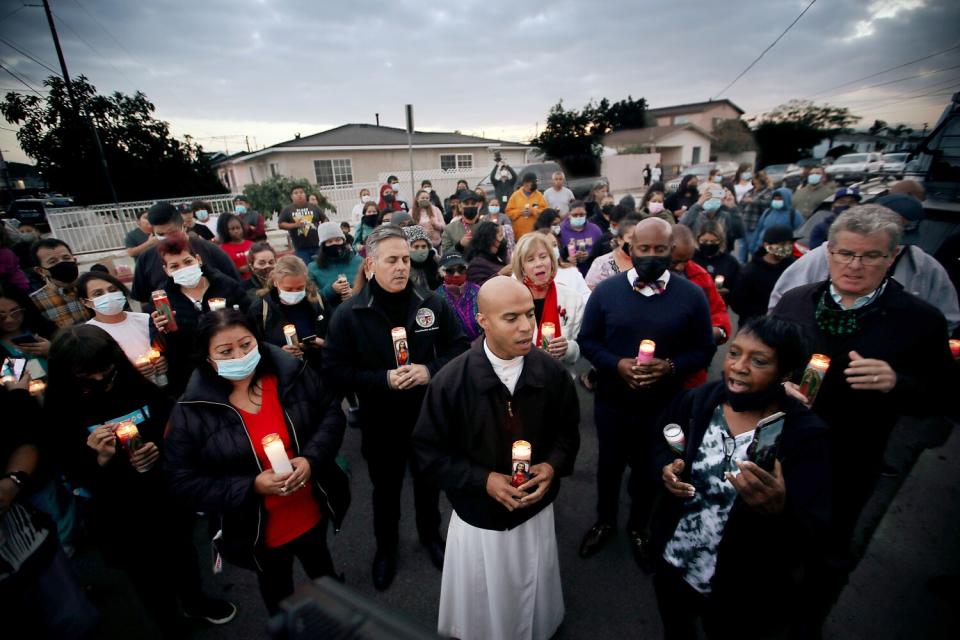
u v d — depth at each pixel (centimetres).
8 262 414
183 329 308
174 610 219
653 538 184
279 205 1412
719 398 165
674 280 241
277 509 193
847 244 175
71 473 192
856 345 187
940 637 209
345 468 223
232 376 180
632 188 3106
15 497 169
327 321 341
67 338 186
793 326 140
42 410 189
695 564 165
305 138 2016
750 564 153
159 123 2041
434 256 370
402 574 260
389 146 1962
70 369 186
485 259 372
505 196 1076
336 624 65
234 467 184
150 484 205
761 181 1014
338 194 1559
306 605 68
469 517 181
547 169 1509
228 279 334
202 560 280
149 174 1972
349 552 278
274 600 204
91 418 195
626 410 248
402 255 226
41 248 354
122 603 251
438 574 259
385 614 65
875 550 257
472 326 314
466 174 1947
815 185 931
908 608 223
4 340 287
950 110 600
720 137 4081
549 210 545
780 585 154
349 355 240
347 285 382
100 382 194
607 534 268
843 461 199
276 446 169
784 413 135
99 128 1853
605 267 357
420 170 2116
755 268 379
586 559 262
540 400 182
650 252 233
